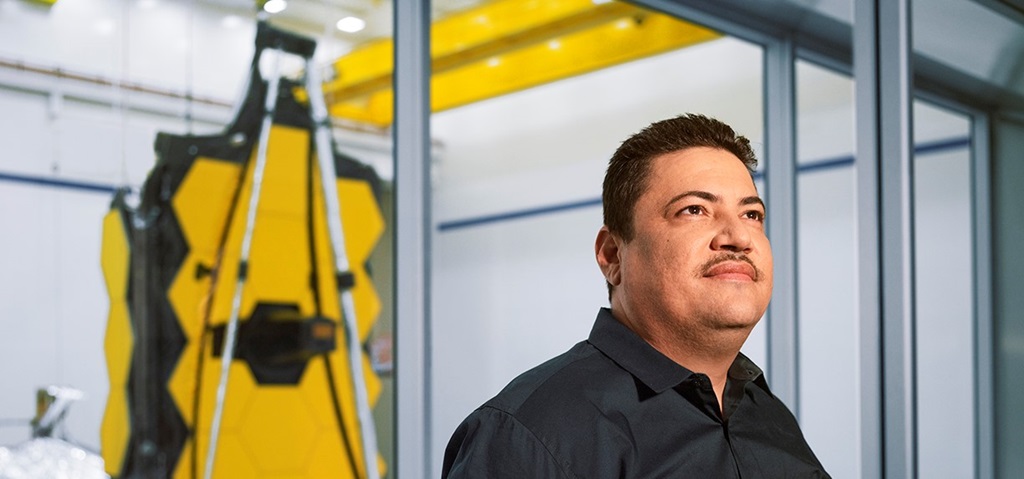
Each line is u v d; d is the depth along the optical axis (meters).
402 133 2.13
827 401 3.06
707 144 1.00
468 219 3.19
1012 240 2.41
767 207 3.06
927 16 2.30
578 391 0.93
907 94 2.25
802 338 3.08
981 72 2.42
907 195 2.24
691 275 0.94
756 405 1.08
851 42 2.84
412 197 2.14
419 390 2.11
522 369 3.24
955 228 2.37
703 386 0.97
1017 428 2.35
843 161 3.13
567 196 3.29
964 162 2.38
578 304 3.29
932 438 2.26
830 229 3.10
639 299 0.98
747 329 0.96
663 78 3.30
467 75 3.13
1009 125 2.43
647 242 0.97
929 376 2.27
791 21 2.87
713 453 0.95
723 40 3.26
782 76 3.00
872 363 2.27
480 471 0.87
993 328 2.37
